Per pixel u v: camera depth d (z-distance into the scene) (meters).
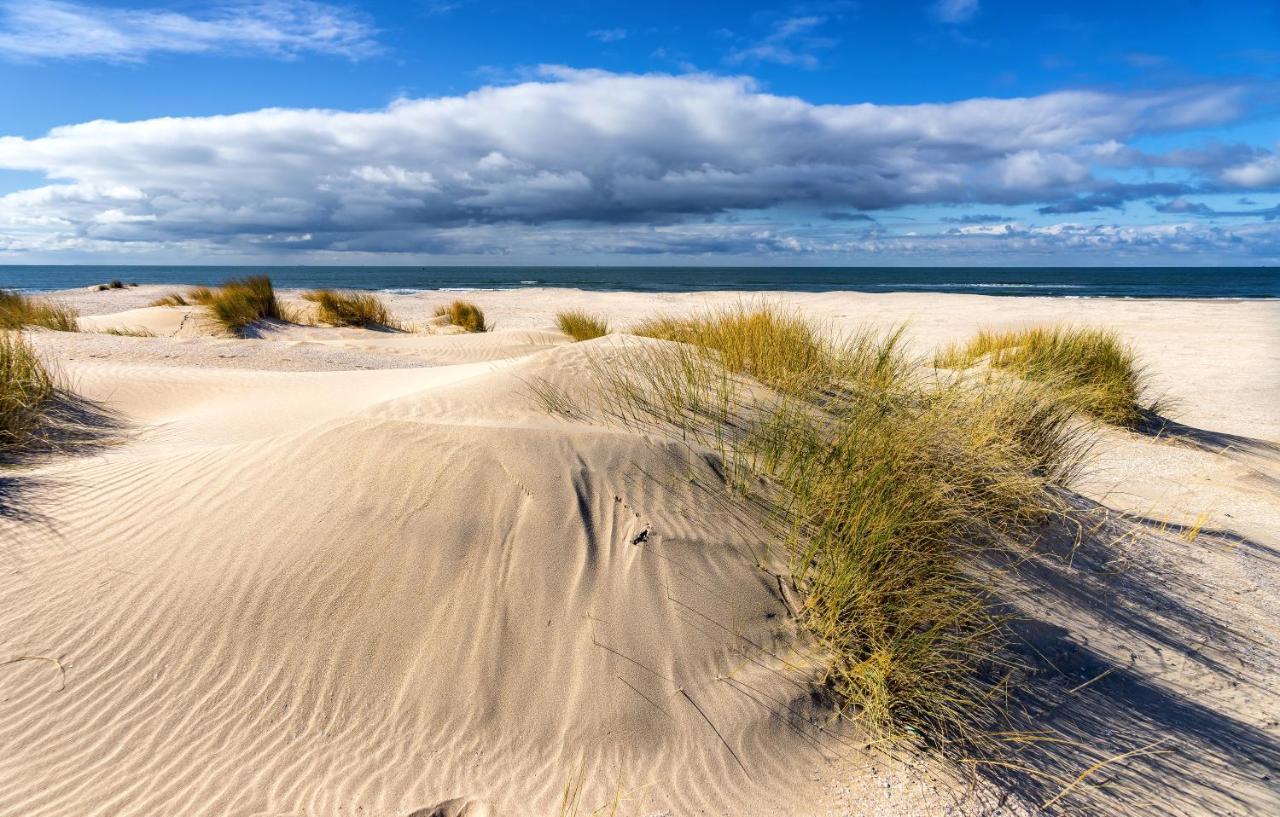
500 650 2.88
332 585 3.07
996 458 4.42
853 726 2.84
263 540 3.28
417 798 2.45
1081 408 7.36
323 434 3.90
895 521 3.40
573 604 3.03
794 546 3.48
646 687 2.80
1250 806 2.63
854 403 4.98
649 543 3.28
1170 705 3.13
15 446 5.07
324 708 2.72
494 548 3.19
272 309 15.17
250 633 2.93
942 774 2.67
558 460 3.59
